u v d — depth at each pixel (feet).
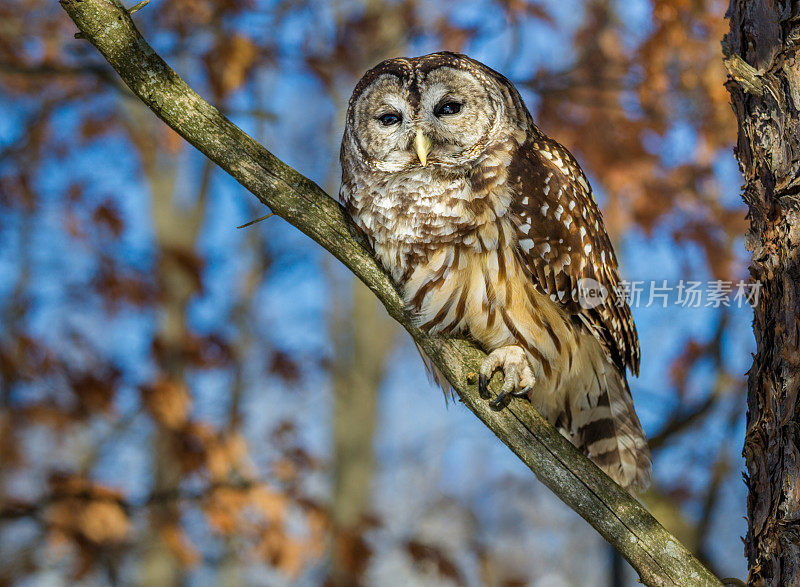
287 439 43.80
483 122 23.56
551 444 18.04
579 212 24.20
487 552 47.60
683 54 41.73
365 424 69.41
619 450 26.18
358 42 45.39
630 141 43.32
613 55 43.45
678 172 43.65
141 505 41.32
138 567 55.77
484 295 22.86
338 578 43.60
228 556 46.24
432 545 45.44
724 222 43.39
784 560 15.74
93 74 42.16
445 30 45.44
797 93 16.37
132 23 18.12
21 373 41.88
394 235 22.91
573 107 43.75
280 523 41.75
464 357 19.35
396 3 46.60
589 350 25.41
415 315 22.76
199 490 41.50
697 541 41.93
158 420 41.50
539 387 25.20
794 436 15.89
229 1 41.60
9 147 50.80
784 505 15.89
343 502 66.85
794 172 16.26
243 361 52.70
